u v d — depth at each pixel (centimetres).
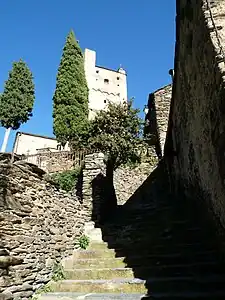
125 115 1047
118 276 532
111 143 979
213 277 466
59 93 2028
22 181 521
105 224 808
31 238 512
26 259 486
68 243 641
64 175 1110
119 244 666
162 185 1308
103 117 1045
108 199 923
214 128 419
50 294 491
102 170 929
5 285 424
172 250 583
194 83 542
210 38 372
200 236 611
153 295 443
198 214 699
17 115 1720
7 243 448
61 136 1859
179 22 591
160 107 1434
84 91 2148
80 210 759
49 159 1331
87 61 3662
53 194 629
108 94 3659
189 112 654
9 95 1762
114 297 452
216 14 383
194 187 735
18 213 490
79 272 555
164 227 695
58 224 620
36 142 2127
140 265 559
